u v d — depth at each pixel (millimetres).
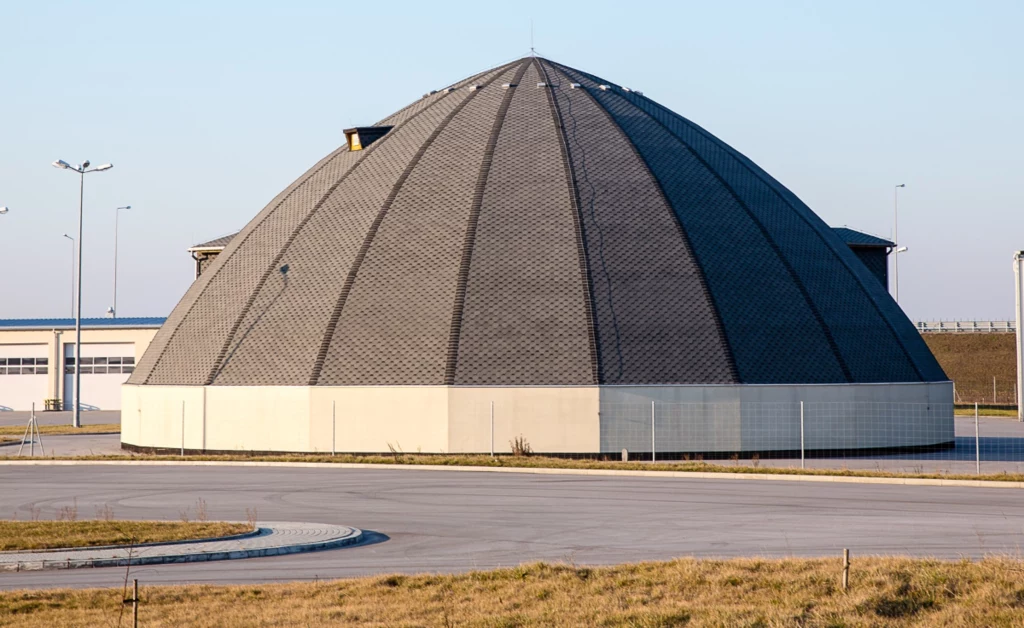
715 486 35469
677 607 16844
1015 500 31297
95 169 73062
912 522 26625
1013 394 102438
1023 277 73312
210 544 23406
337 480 37906
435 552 23078
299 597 18188
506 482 36969
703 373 46969
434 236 51094
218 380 50250
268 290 52594
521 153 54156
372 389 47250
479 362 46875
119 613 16938
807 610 16703
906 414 50281
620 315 48000
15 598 18016
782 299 50875
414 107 61938
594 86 60594
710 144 59375
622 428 46031
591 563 21500
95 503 31703
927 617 16328
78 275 71500
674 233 51125
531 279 49000
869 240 68125
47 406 97625
